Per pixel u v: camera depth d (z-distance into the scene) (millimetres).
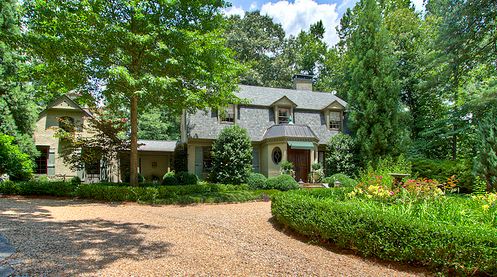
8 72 17266
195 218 8547
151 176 24516
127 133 19828
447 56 16953
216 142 16719
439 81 17859
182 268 4367
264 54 36438
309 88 24859
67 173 19516
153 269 4258
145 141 26078
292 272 4426
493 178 9352
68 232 6215
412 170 17125
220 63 13422
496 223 5359
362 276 4363
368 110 18672
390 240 4844
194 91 13117
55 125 19688
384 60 19406
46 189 12789
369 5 20500
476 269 4211
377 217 5086
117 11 12172
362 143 18609
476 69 20234
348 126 20219
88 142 14875
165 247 5422
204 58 12695
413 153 20547
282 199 7391
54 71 11688
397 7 25562
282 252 5461
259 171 19203
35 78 12414
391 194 7207
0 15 15891
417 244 4590
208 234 6613
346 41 30703
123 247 5289
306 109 21125
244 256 5121
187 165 18016
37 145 19234
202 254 5109
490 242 4164
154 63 12180
